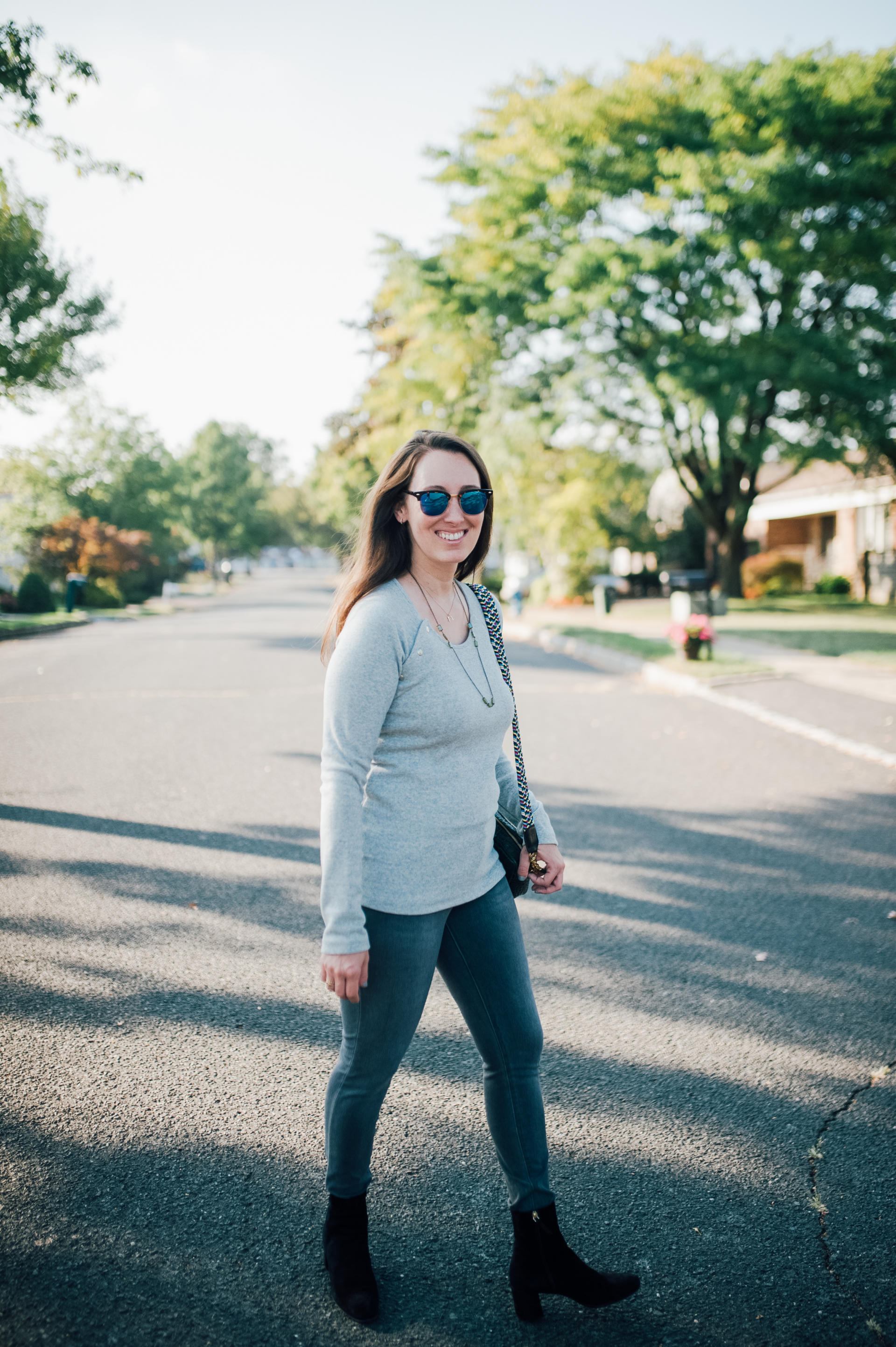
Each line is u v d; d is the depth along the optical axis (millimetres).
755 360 19672
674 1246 2314
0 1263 2172
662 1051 3281
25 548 35250
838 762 7949
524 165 20031
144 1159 2584
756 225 18844
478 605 2189
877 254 18234
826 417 21359
